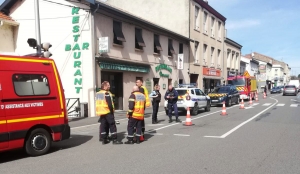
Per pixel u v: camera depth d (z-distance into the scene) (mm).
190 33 26109
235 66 42500
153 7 27094
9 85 6012
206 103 16609
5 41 15477
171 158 6004
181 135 8789
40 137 6539
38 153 6473
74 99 14039
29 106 6324
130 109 7477
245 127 10297
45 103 6672
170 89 12156
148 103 8789
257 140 7875
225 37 37031
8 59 6090
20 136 6109
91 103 13750
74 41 14047
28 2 15477
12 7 15984
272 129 9812
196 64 27625
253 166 5383
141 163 5645
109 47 14938
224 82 36812
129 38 16922
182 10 25922
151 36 19469
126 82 16672
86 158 6129
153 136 8695
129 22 16797
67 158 6168
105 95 7535
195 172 5039
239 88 26781
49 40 14656
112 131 7562
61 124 6988
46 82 6770
